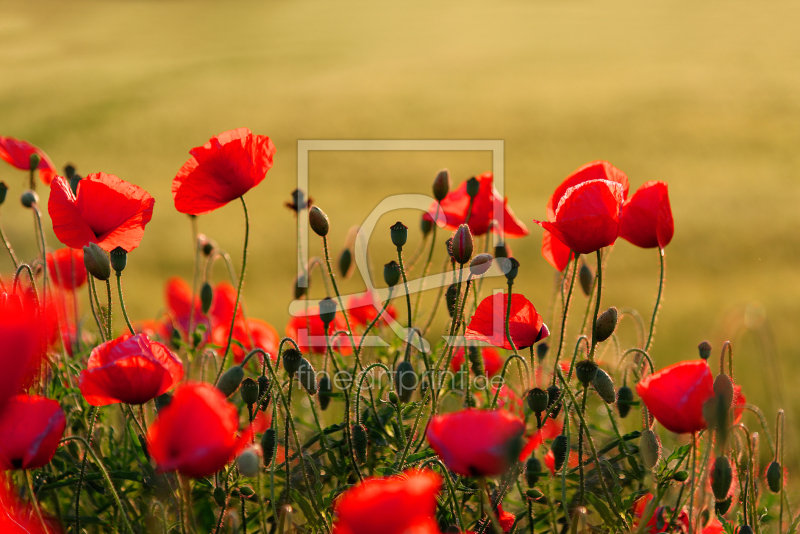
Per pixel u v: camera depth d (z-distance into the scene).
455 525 1.54
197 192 1.62
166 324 1.86
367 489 1.40
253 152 1.62
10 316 1.42
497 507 1.59
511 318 1.59
